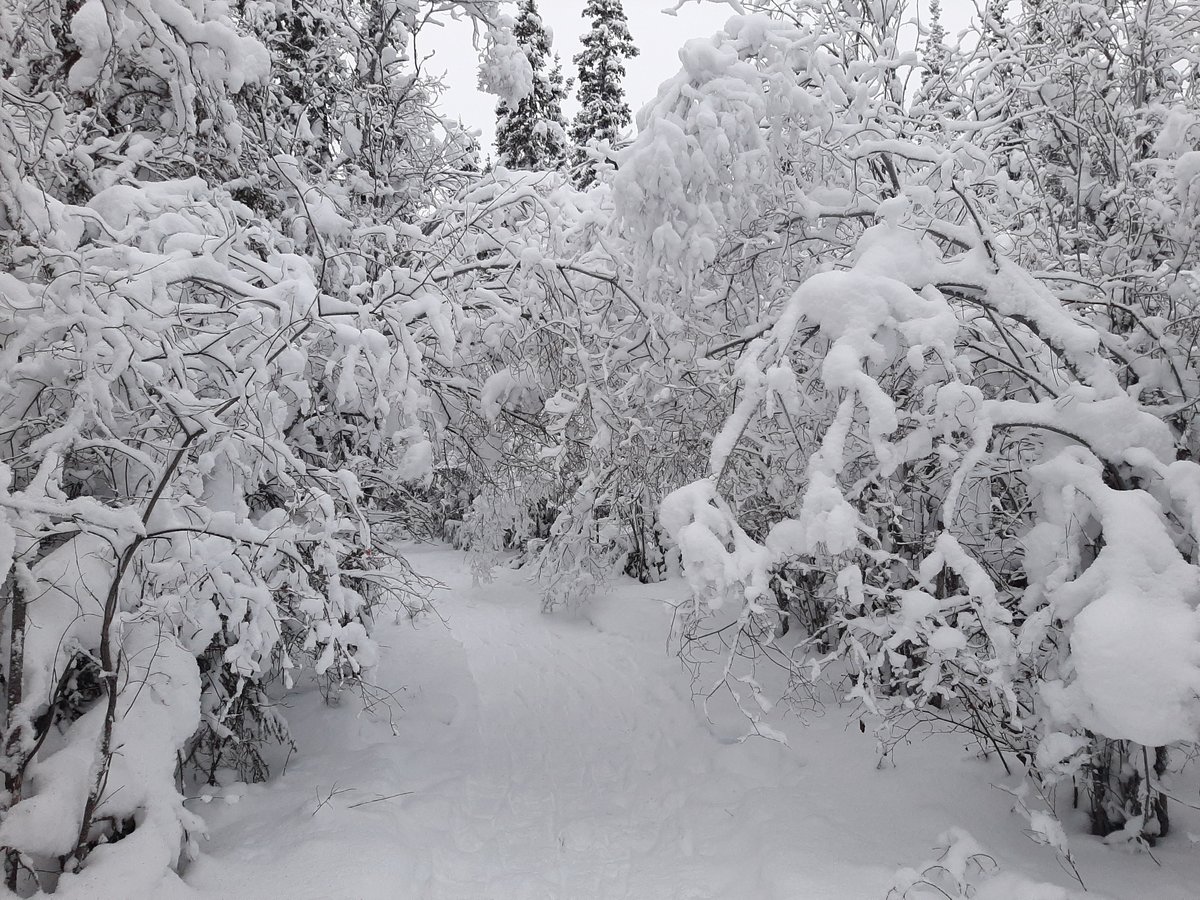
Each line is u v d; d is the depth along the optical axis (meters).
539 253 5.77
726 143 4.40
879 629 3.73
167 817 3.56
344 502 5.21
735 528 3.45
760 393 3.67
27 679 3.29
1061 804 4.35
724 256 5.23
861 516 4.06
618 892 4.21
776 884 3.74
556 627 10.48
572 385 6.50
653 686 7.62
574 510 8.70
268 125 6.25
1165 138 4.48
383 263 6.43
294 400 5.53
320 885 3.76
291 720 6.19
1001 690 3.56
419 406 4.92
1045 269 5.01
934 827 4.14
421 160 8.39
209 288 4.56
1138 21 5.21
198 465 4.03
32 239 3.67
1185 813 4.14
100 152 4.93
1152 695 2.92
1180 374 4.18
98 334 3.51
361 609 6.57
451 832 4.84
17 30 4.12
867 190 5.19
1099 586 3.31
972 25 6.22
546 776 5.84
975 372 4.72
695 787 5.41
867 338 3.45
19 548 3.16
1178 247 4.51
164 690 3.87
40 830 3.12
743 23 4.71
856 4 5.90
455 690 7.46
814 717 5.96
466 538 11.19
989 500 4.64
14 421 3.82
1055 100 5.60
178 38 4.82
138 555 3.94
